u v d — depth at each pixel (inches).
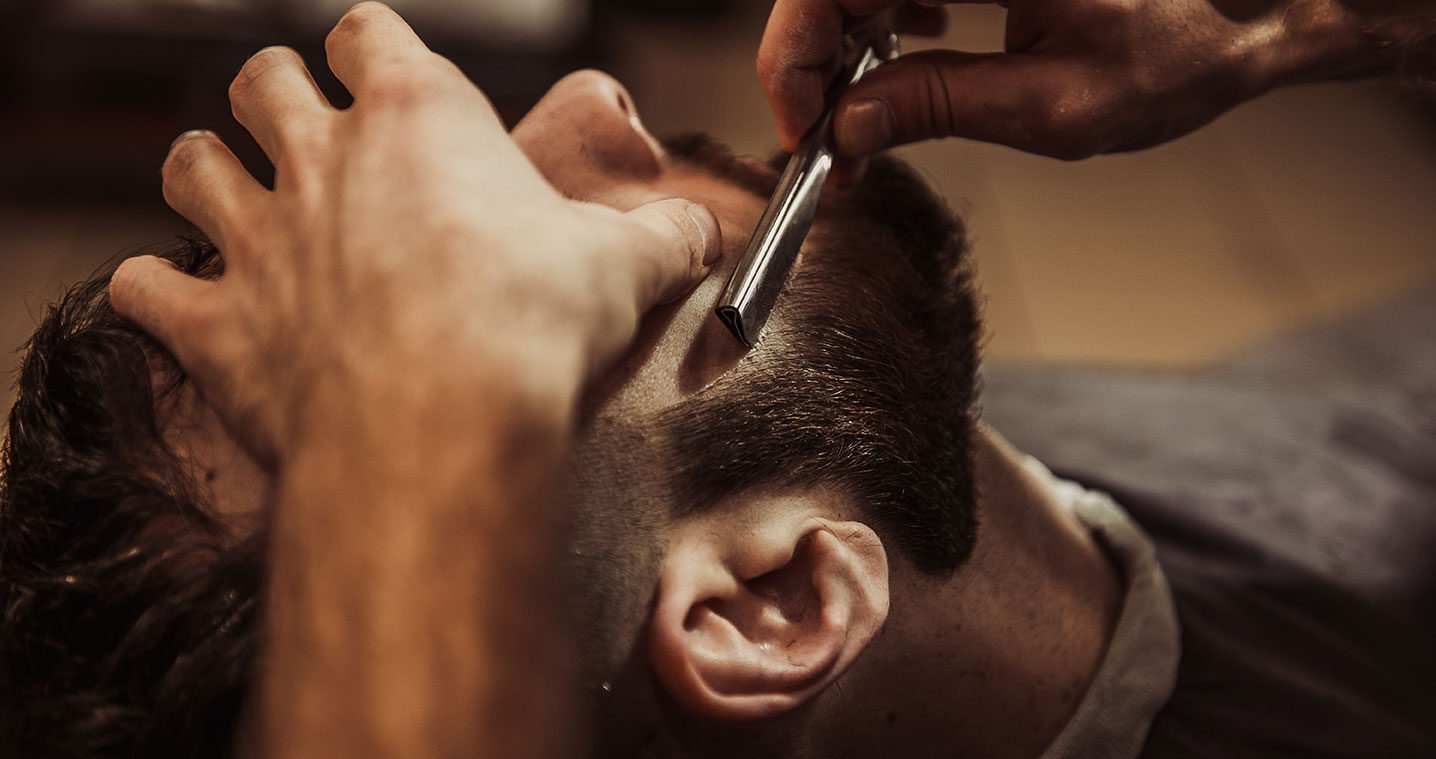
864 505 22.3
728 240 23.2
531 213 16.1
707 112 96.6
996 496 27.3
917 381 24.4
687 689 19.6
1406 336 65.2
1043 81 26.5
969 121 27.0
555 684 14.4
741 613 20.9
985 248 83.9
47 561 19.9
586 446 19.6
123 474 19.6
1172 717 29.1
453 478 14.3
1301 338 66.4
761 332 22.2
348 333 15.6
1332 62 29.5
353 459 14.8
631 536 19.8
